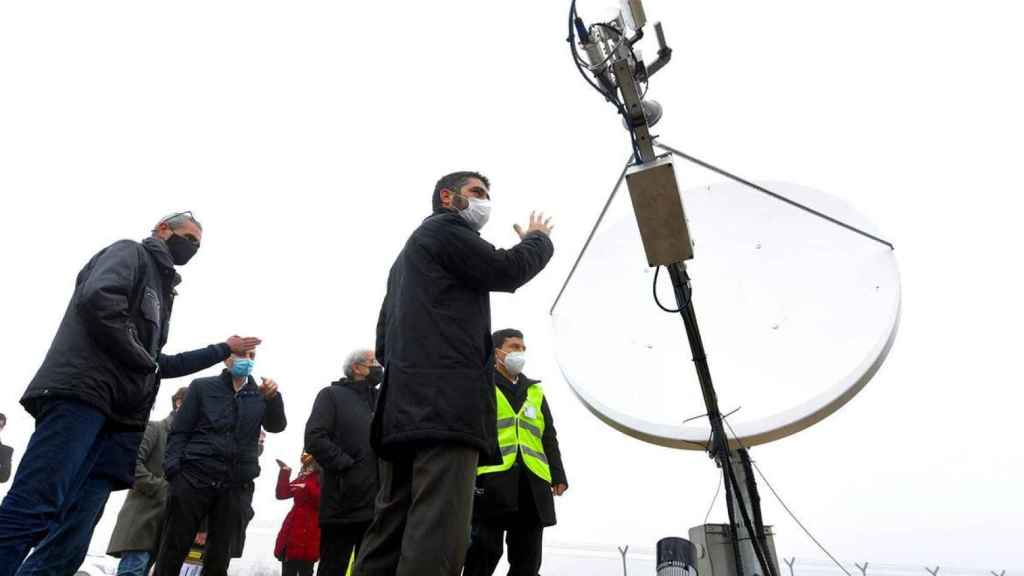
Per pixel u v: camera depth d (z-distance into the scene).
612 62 2.80
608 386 4.89
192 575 5.48
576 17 2.82
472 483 2.29
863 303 4.40
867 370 4.12
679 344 4.94
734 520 3.59
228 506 4.61
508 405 4.18
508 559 4.11
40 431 2.72
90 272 3.14
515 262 2.57
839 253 4.70
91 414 2.80
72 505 3.07
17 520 2.56
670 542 3.40
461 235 2.52
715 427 3.63
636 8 2.88
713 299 5.09
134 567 5.12
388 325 2.68
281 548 5.72
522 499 4.05
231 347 4.11
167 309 3.43
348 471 4.37
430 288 2.47
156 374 3.23
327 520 4.30
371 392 4.77
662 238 3.13
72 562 3.06
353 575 2.45
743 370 4.62
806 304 4.68
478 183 2.88
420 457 2.27
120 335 2.84
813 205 4.99
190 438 4.59
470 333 2.44
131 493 5.29
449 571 2.16
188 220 3.64
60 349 2.84
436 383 2.31
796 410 4.23
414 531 2.17
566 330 5.26
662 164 2.91
